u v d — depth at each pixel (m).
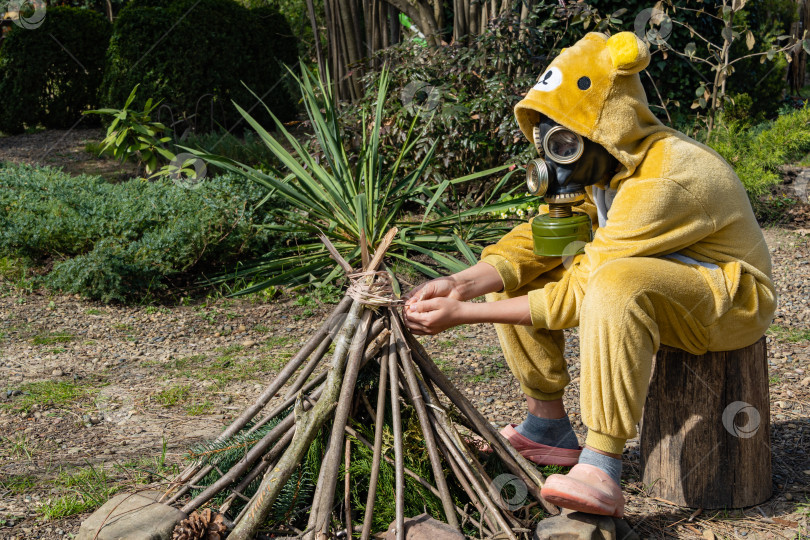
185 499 2.38
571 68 2.26
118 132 6.70
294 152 8.70
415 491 2.27
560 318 2.29
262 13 10.60
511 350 2.58
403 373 2.40
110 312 4.77
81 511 2.48
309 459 2.32
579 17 6.67
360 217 4.84
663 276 2.16
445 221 5.57
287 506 2.24
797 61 12.49
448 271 5.33
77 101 11.54
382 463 2.30
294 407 2.31
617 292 2.12
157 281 5.00
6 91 11.12
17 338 4.30
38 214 5.67
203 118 9.35
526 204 6.04
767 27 10.36
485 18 7.00
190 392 3.57
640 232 2.20
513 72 6.74
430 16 7.36
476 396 3.52
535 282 2.64
